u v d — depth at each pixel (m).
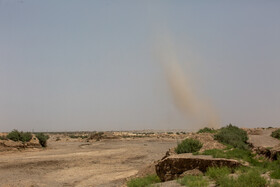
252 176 14.16
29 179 29.06
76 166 37.75
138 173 26.06
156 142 84.62
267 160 19.64
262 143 26.88
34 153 52.19
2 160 41.75
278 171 15.60
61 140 98.06
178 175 19.41
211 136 27.56
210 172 17.17
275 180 14.25
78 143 83.38
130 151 56.03
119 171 33.53
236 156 20.25
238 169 17.19
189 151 23.33
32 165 37.94
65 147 67.12
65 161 41.78
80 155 49.22
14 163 39.09
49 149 60.91
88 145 74.56
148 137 108.81
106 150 58.62
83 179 29.00
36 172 33.22
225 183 14.29
